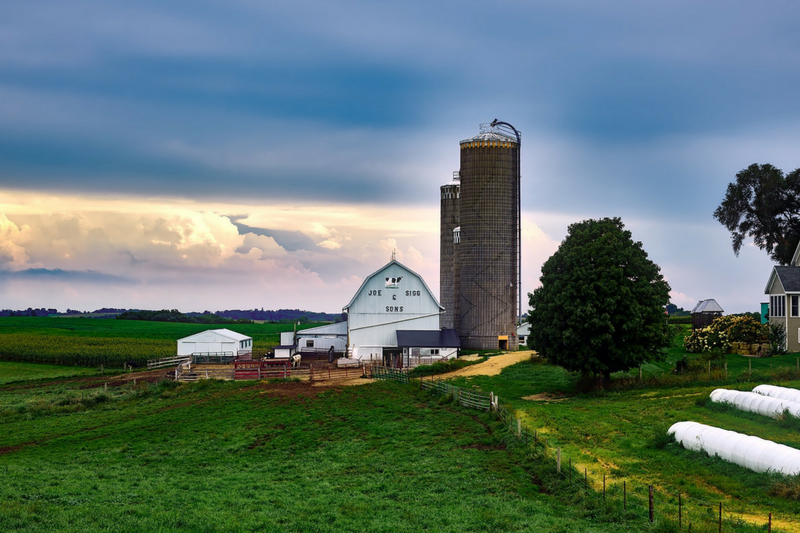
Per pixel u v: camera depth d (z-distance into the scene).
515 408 55.62
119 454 47.41
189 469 42.69
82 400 68.38
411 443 48.03
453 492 34.69
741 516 28.16
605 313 63.38
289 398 66.12
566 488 33.59
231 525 27.53
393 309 97.06
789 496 30.05
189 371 85.31
